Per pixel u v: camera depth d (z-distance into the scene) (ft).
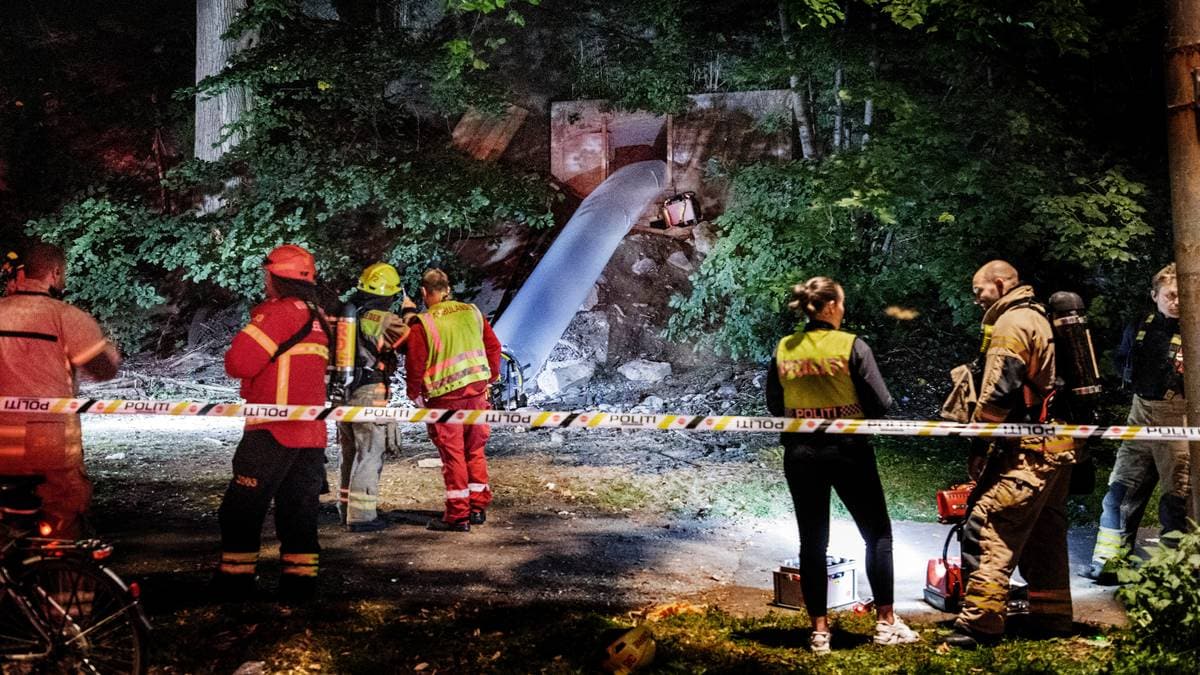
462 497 22.58
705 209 50.72
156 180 59.88
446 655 14.87
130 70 63.00
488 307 48.93
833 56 39.58
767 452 31.35
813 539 15.06
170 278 53.62
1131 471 18.97
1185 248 14.16
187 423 37.27
